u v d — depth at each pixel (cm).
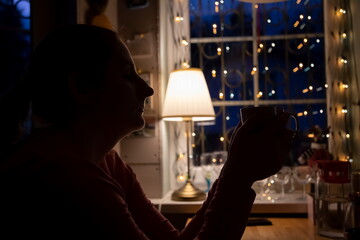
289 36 258
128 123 70
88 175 58
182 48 267
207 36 266
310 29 255
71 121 66
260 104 261
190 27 269
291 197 227
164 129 251
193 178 260
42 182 56
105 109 67
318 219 156
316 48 255
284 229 172
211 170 252
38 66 66
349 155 234
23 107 67
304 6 253
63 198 56
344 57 241
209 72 266
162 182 241
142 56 246
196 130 266
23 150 61
